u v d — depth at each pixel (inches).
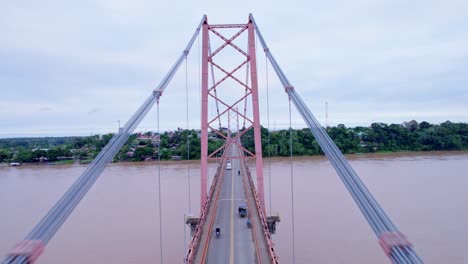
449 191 1526.8
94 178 499.8
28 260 330.3
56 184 1971.0
